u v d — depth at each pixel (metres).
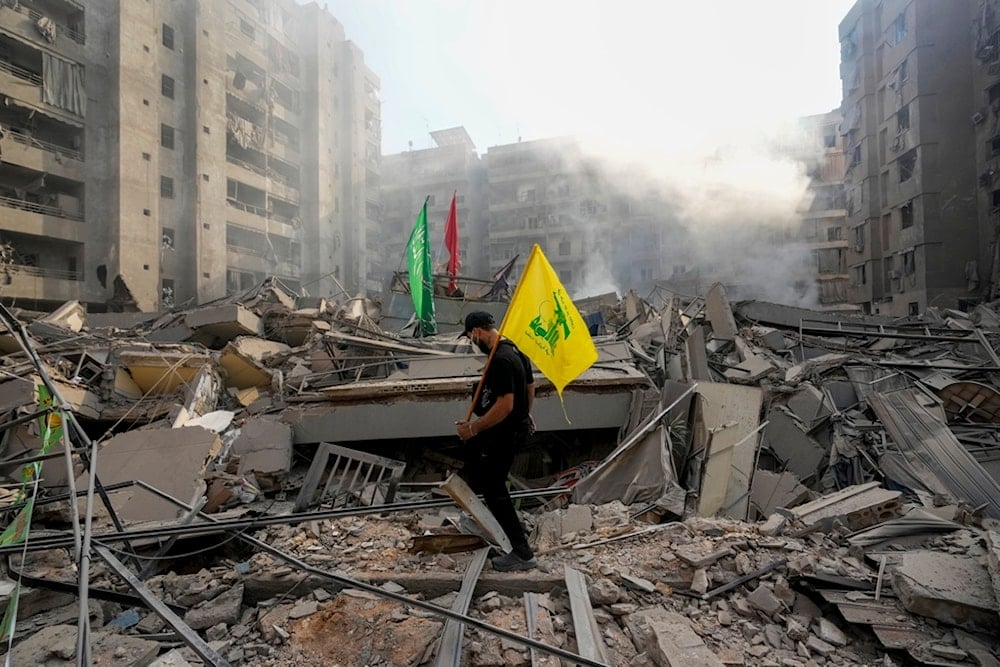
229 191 34.81
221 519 4.55
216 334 13.86
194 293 30.44
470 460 3.33
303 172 40.97
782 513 4.18
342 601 3.05
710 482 5.09
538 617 2.83
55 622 3.03
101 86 27.06
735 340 11.30
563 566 3.39
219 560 4.30
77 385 8.20
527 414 3.36
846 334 12.83
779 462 7.73
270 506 5.47
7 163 23.42
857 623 2.78
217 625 2.95
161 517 4.65
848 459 7.12
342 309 16.27
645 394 6.81
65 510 4.59
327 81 42.72
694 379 7.78
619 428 6.92
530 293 3.44
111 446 5.36
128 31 27.70
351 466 6.95
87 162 26.36
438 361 7.87
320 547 3.92
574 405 6.91
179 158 30.58
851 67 31.89
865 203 30.33
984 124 24.39
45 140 25.70
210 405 8.12
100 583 3.48
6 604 2.98
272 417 7.15
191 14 31.47
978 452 7.08
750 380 9.33
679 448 5.81
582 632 2.70
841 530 3.88
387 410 6.95
